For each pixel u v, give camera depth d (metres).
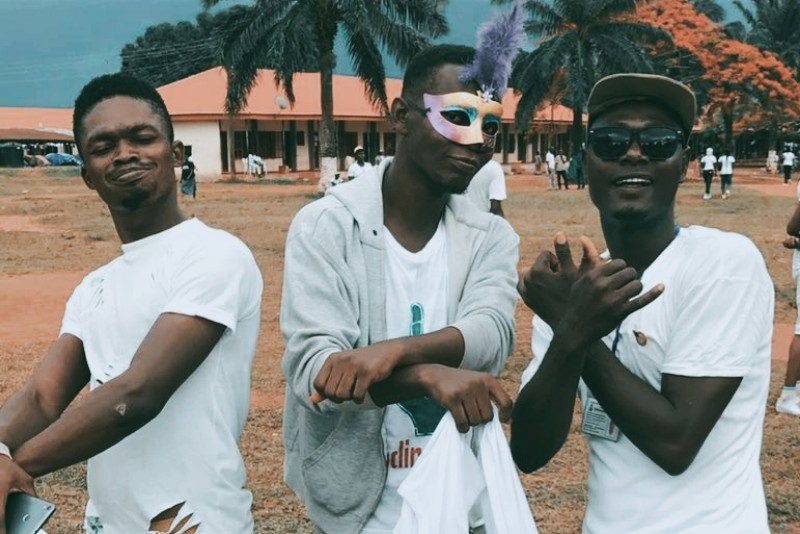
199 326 2.20
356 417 2.35
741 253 2.23
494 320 2.31
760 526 2.20
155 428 2.25
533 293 2.13
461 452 2.03
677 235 2.34
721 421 2.22
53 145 62.16
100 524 2.38
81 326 2.44
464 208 2.52
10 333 8.96
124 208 2.33
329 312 2.29
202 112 42.50
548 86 38.66
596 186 2.32
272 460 5.32
